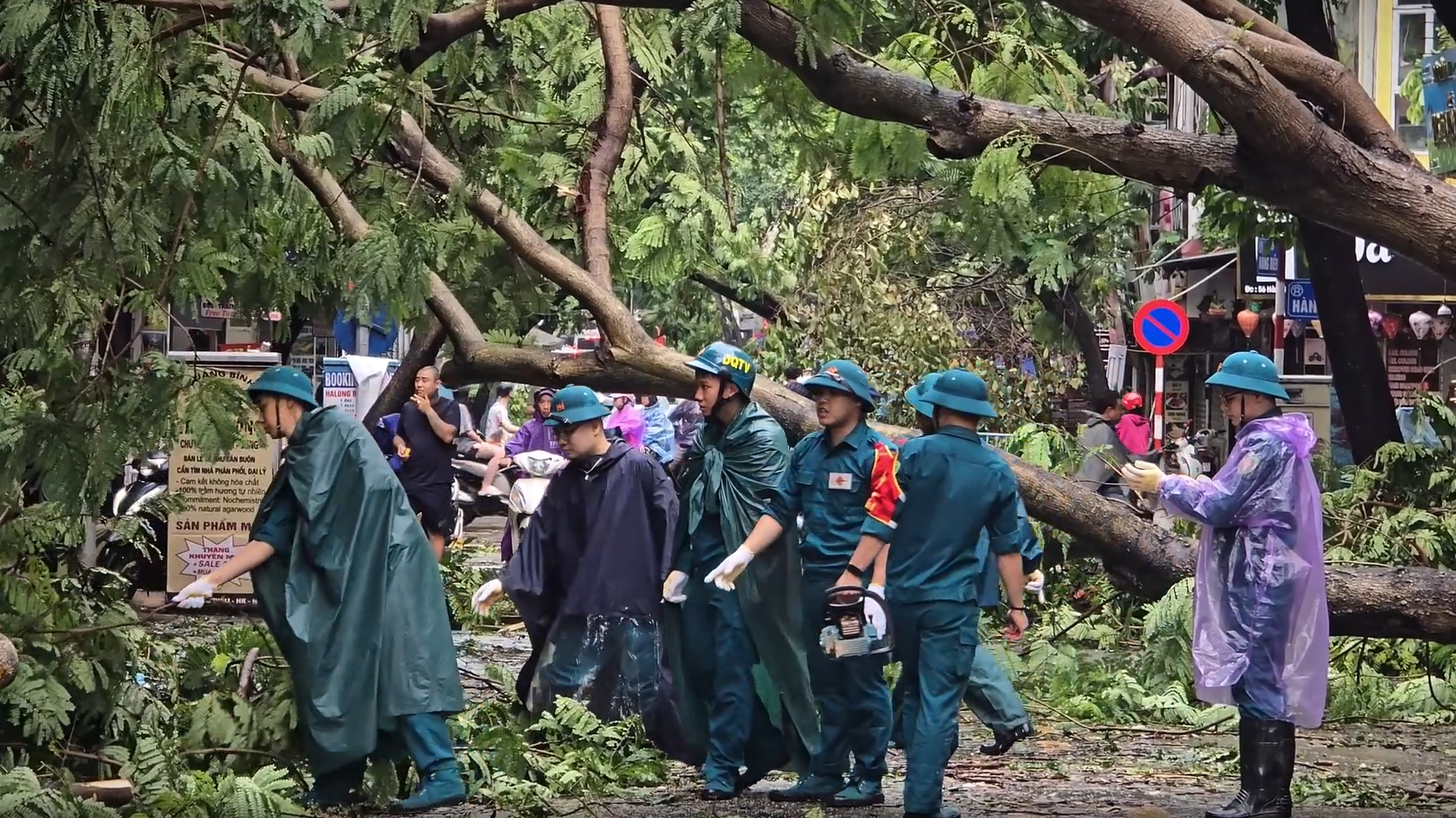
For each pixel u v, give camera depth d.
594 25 14.10
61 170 8.38
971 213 14.28
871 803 10.31
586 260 14.02
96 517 9.07
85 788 8.61
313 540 9.46
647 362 13.90
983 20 13.71
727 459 10.95
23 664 8.84
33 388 9.27
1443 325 28.62
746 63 13.40
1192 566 13.86
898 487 9.59
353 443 9.60
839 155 14.05
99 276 8.47
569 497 12.16
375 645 9.48
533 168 13.62
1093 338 32.91
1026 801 10.67
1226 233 21.70
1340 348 19.66
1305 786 11.25
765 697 10.77
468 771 10.49
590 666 11.91
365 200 11.01
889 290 25.91
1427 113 25.16
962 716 14.48
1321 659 9.93
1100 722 14.00
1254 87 11.28
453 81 11.41
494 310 16.06
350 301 9.46
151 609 11.02
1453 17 16.30
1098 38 22.88
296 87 10.23
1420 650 15.77
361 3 9.15
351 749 9.41
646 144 15.39
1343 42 28.25
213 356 16.86
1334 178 11.70
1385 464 16.08
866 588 9.62
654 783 11.25
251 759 9.86
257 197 8.78
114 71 8.26
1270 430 9.93
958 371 9.77
